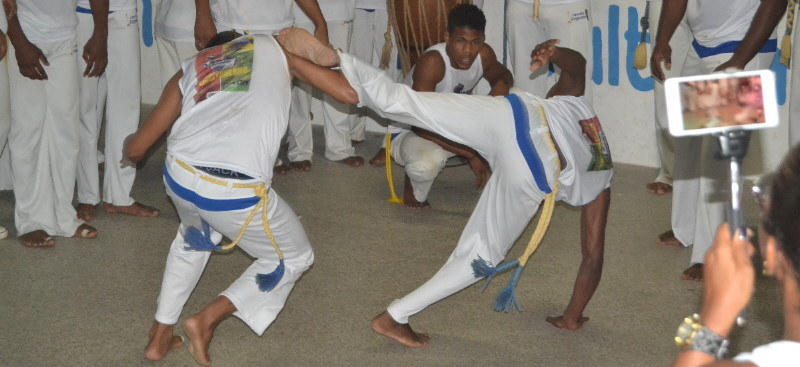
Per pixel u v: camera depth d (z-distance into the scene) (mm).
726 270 1367
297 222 3215
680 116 1413
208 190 2930
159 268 4195
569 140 3129
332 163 5875
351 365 3365
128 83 4668
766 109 1394
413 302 3367
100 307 3781
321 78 3006
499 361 3402
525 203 3133
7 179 5086
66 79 4301
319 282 4082
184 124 2979
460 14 4484
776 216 1279
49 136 4359
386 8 5781
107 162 4781
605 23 5668
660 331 3658
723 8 4102
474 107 3014
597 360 3426
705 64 4262
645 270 4250
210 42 3271
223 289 4016
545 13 5168
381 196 5266
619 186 5445
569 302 3775
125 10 4559
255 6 4902
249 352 3447
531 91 5410
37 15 4141
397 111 2975
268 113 2959
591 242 3480
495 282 4090
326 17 5574
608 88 5793
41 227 4414
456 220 4906
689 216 4465
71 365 3316
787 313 1290
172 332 3414
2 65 3980
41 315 3691
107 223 4711
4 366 3291
